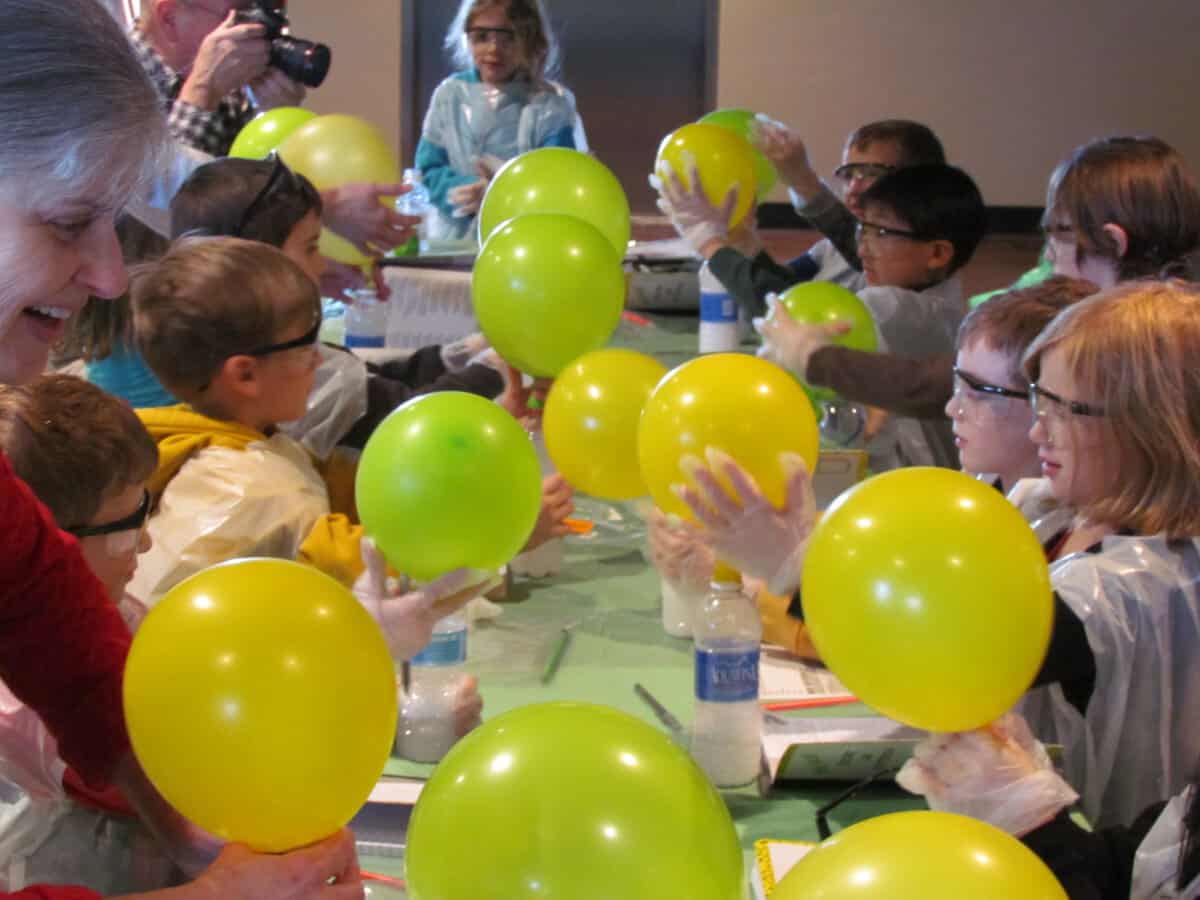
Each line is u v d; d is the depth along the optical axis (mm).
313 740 987
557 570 2088
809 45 9031
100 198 919
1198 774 1346
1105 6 9039
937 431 2797
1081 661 1399
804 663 1738
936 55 9078
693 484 1471
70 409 1374
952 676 1112
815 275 3711
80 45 886
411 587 1685
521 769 986
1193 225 2369
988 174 9281
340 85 9055
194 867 1233
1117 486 1455
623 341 3424
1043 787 1187
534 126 4789
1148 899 1211
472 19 4773
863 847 953
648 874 946
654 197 9258
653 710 1605
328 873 1031
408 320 3105
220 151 3096
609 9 8984
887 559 1118
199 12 3201
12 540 1131
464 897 959
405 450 1508
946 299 3008
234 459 1751
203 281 1776
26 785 1287
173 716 983
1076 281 1931
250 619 999
